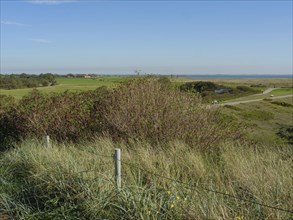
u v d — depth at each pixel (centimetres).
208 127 943
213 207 450
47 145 890
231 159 711
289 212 433
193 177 624
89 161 706
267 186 514
